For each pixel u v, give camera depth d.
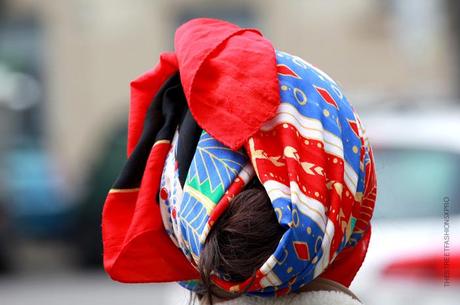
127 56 40.31
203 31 4.12
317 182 3.83
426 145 10.95
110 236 4.34
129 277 4.25
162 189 4.16
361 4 39.25
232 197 3.75
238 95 3.88
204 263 3.70
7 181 26.80
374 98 12.45
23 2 39.34
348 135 4.06
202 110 3.90
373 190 4.19
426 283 9.79
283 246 3.64
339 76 39.53
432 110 11.75
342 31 39.44
